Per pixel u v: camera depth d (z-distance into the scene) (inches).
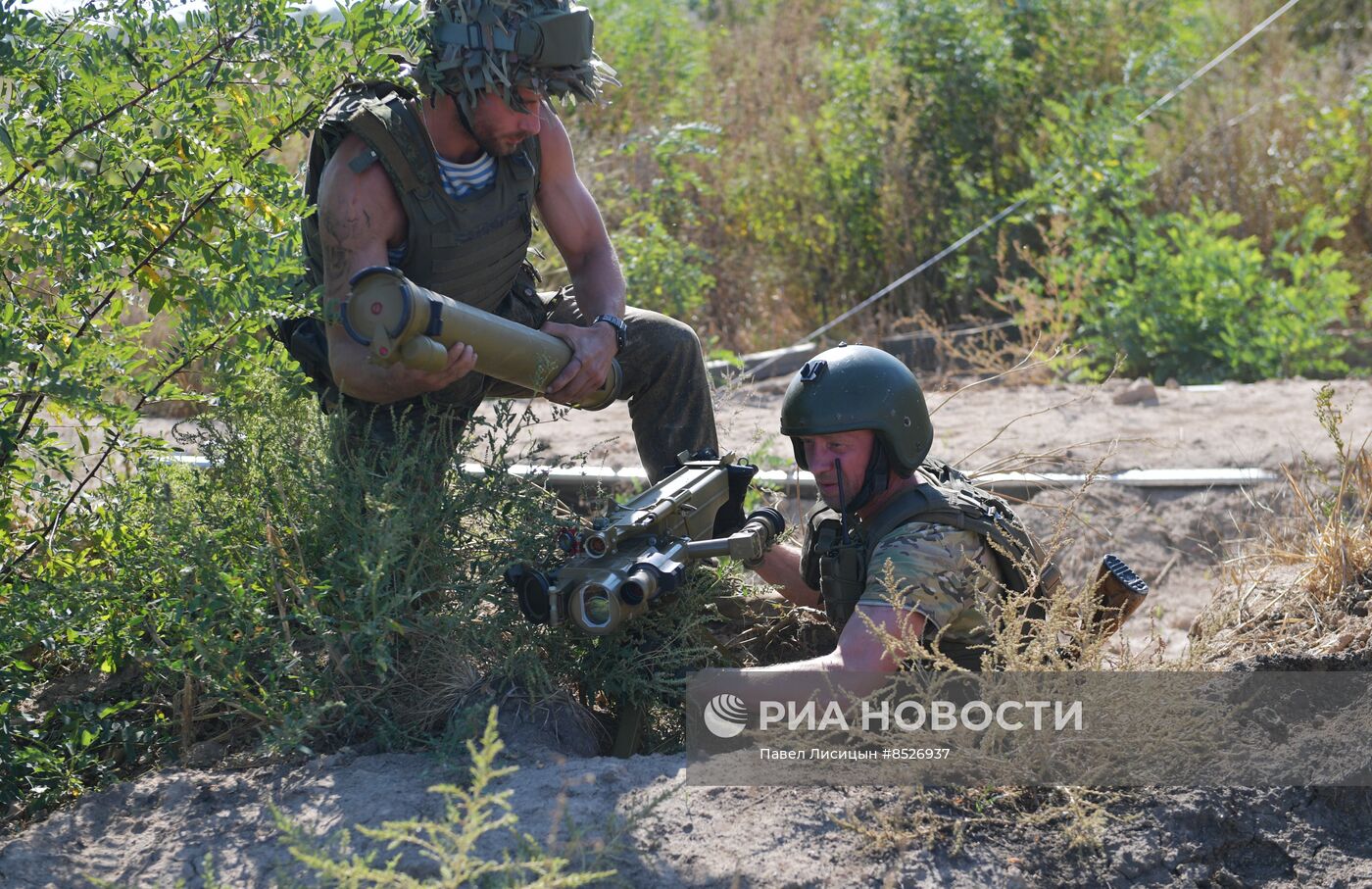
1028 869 102.0
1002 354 335.0
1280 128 424.8
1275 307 334.3
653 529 125.9
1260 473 231.9
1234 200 407.2
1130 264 358.9
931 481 131.9
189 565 123.8
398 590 121.9
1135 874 103.2
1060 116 377.7
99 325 135.6
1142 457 244.4
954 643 125.1
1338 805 111.4
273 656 119.9
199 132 126.6
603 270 151.5
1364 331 355.6
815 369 127.7
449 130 131.0
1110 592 131.9
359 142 127.3
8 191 122.3
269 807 96.5
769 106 449.7
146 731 123.3
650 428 155.3
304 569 124.3
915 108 412.5
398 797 107.8
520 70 126.1
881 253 400.5
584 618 116.3
